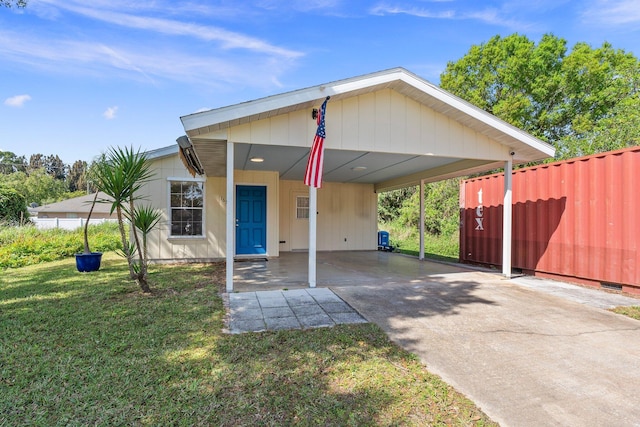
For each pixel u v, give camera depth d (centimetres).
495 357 312
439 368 289
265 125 524
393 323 397
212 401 230
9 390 239
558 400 243
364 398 239
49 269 773
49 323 381
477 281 626
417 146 591
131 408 220
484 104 1755
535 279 653
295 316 416
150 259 879
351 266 810
